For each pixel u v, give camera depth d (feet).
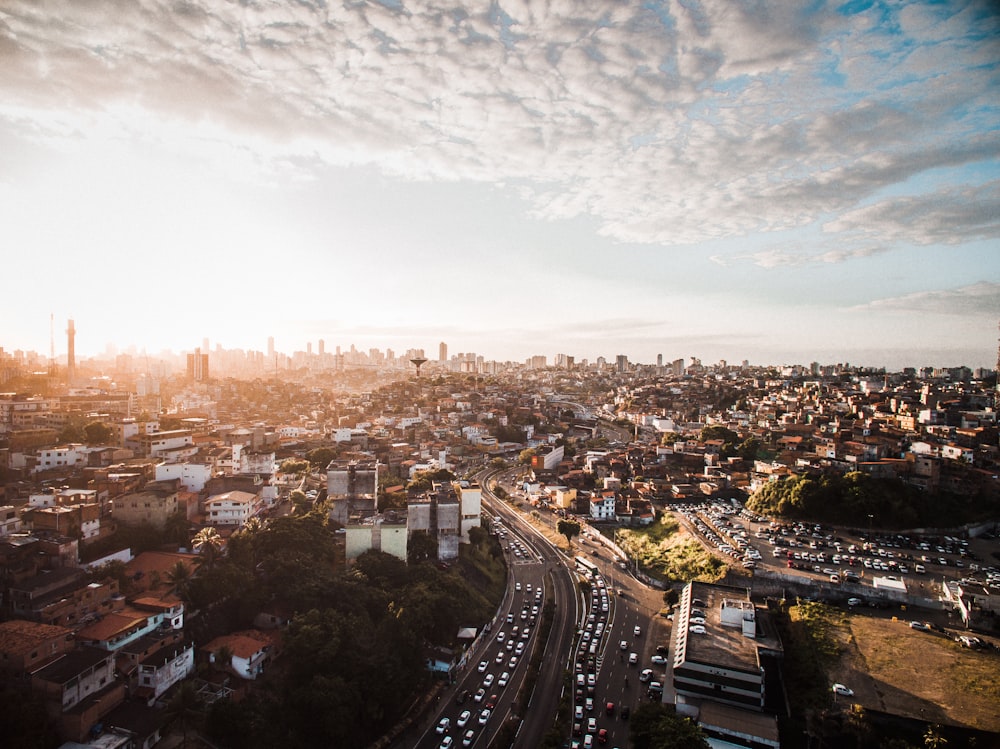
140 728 298.76
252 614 407.85
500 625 488.85
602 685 402.31
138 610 363.56
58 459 571.69
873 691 368.07
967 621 446.60
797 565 538.88
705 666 362.12
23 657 295.07
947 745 327.06
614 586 568.41
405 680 379.96
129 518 459.73
